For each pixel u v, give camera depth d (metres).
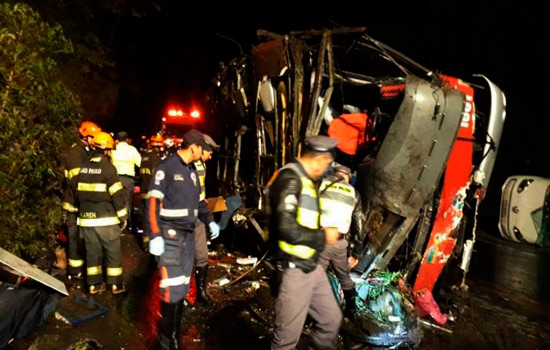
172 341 3.64
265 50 5.57
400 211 4.71
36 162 4.70
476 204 5.66
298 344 3.98
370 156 4.86
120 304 4.59
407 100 4.54
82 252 5.08
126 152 7.87
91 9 12.64
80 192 4.60
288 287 3.00
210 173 8.70
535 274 6.88
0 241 4.36
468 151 4.98
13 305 3.52
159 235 3.50
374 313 4.28
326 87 5.35
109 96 12.87
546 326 4.93
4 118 4.37
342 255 4.07
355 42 5.30
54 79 5.16
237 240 7.45
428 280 4.97
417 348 4.17
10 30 4.69
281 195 2.94
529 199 8.79
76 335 3.65
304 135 4.83
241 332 4.21
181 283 3.66
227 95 7.07
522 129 13.92
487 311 5.27
